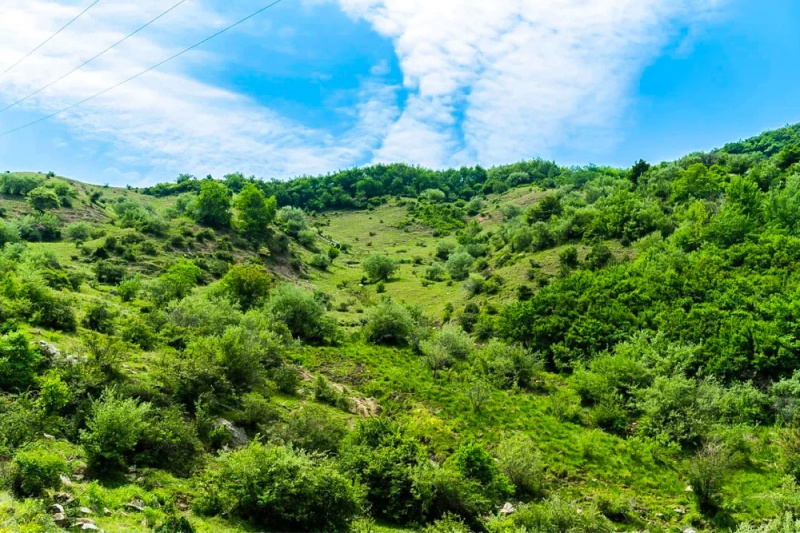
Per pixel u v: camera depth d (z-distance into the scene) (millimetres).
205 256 69312
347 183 184750
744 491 19859
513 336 40750
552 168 192250
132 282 45125
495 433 24859
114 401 15547
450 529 14617
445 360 35812
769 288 34094
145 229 71750
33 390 16234
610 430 26453
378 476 17141
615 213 59188
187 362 21453
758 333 30000
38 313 23141
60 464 12133
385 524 15867
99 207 101500
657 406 25953
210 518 13102
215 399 20438
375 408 27672
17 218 79688
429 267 84750
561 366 35719
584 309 40312
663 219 54562
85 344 21375
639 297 39188
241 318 35312
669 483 21172
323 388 27234
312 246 96875
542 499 19203
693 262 41406
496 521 16094
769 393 27078
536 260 59781
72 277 44844
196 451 16844
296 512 13570
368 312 50438
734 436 22969
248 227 83000
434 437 23312
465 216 142250
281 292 44781
